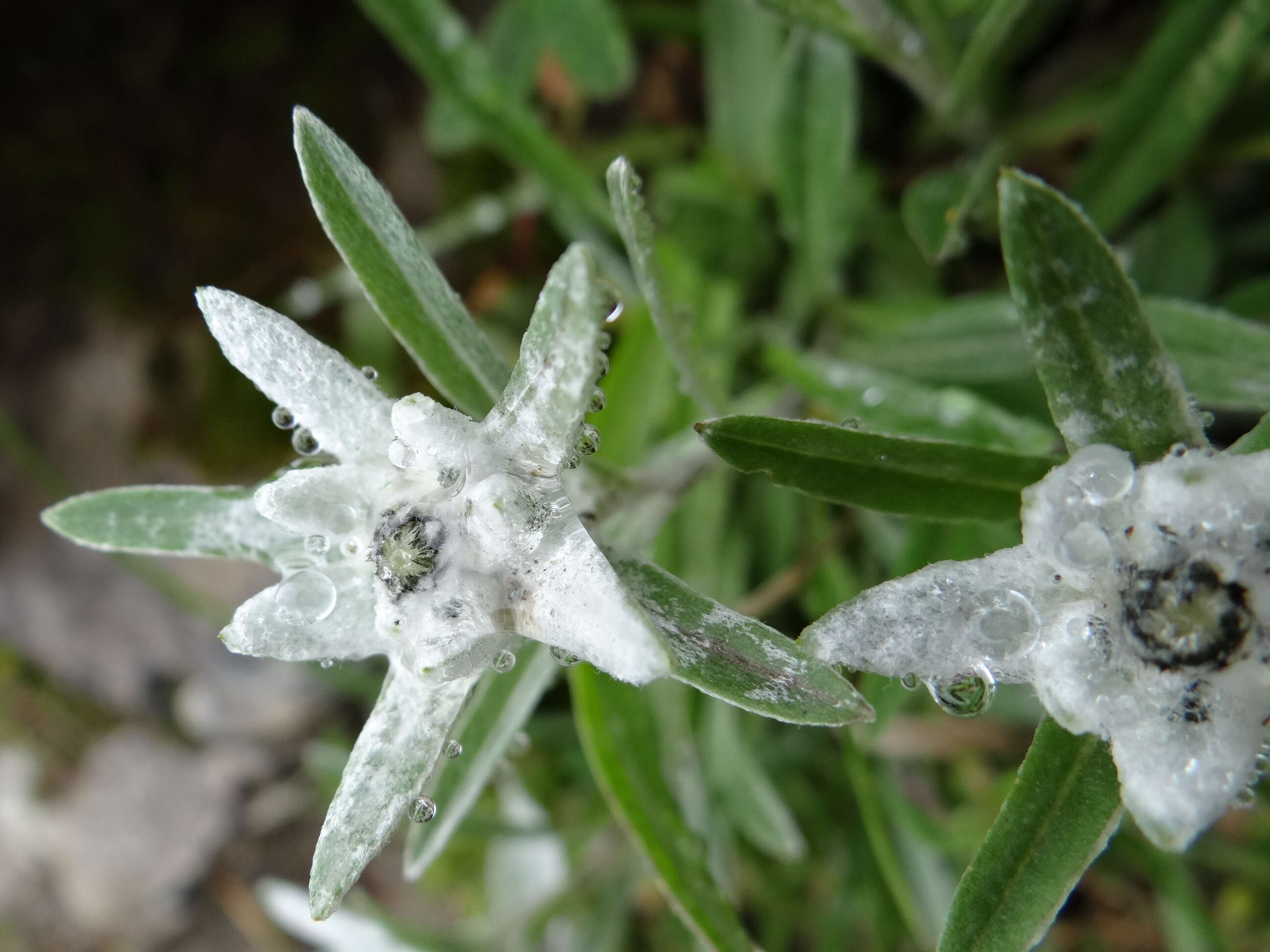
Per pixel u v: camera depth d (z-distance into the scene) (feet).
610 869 0.60
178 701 0.71
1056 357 0.28
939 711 0.54
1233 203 0.50
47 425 0.64
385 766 0.29
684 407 0.51
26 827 0.76
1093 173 0.45
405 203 0.61
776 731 0.55
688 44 0.58
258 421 0.61
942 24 0.43
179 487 0.32
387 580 0.28
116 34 0.60
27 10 0.59
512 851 0.65
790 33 0.52
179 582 0.64
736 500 0.54
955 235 0.41
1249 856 0.52
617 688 0.41
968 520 0.32
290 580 0.30
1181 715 0.26
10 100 0.60
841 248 0.50
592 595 0.26
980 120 0.49
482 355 0.32
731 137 0.55
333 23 0.60
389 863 0.71
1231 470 0.26
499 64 0.53
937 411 0.43
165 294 0.61
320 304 0.60
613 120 0.61
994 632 0.27
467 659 0.27
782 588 0.50
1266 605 0.26
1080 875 0.27
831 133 0.48
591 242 0.56
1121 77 0.49
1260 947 0.55
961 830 0.55
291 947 0.74
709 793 0.53
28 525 0.68
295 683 0.67
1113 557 0.27
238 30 0.60
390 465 0.30
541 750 0.61
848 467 0.31
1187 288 0.46
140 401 0.62
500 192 0.60
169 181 0.61
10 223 0.61
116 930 0.75
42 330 0.63
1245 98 0.47
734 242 0.53
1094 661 0.27
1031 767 0.28
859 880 0.55
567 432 0.26
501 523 0.27
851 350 0.51
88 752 0.75
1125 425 0.28
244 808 0.73
